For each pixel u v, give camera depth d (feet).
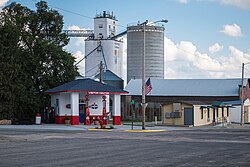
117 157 58.95
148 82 146.30
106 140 91.40
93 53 337.52
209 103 192.85
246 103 247.91
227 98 256.11
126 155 61.57
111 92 164.04
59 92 163.43
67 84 169.89
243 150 69.51
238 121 241.35
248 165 50.80
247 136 107.96
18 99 183.11
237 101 240.73
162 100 266.77
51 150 68.54
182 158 57.93
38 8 204.13
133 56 299.99
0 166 49.14
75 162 53.06
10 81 179.22
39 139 93.35
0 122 170.40
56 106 173.68
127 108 252.21
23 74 189.57
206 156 60.39
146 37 298.35
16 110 184.24
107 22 342.44
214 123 193.98
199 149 71.20
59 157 58.59
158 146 76.95
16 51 186.29
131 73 300.81
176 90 269.85
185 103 180.86
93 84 164.45
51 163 51.96
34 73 195.00
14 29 185.26
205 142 86.74
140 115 246.68
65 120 168.66
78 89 158.40
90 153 64.13
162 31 302.86
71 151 67.00
